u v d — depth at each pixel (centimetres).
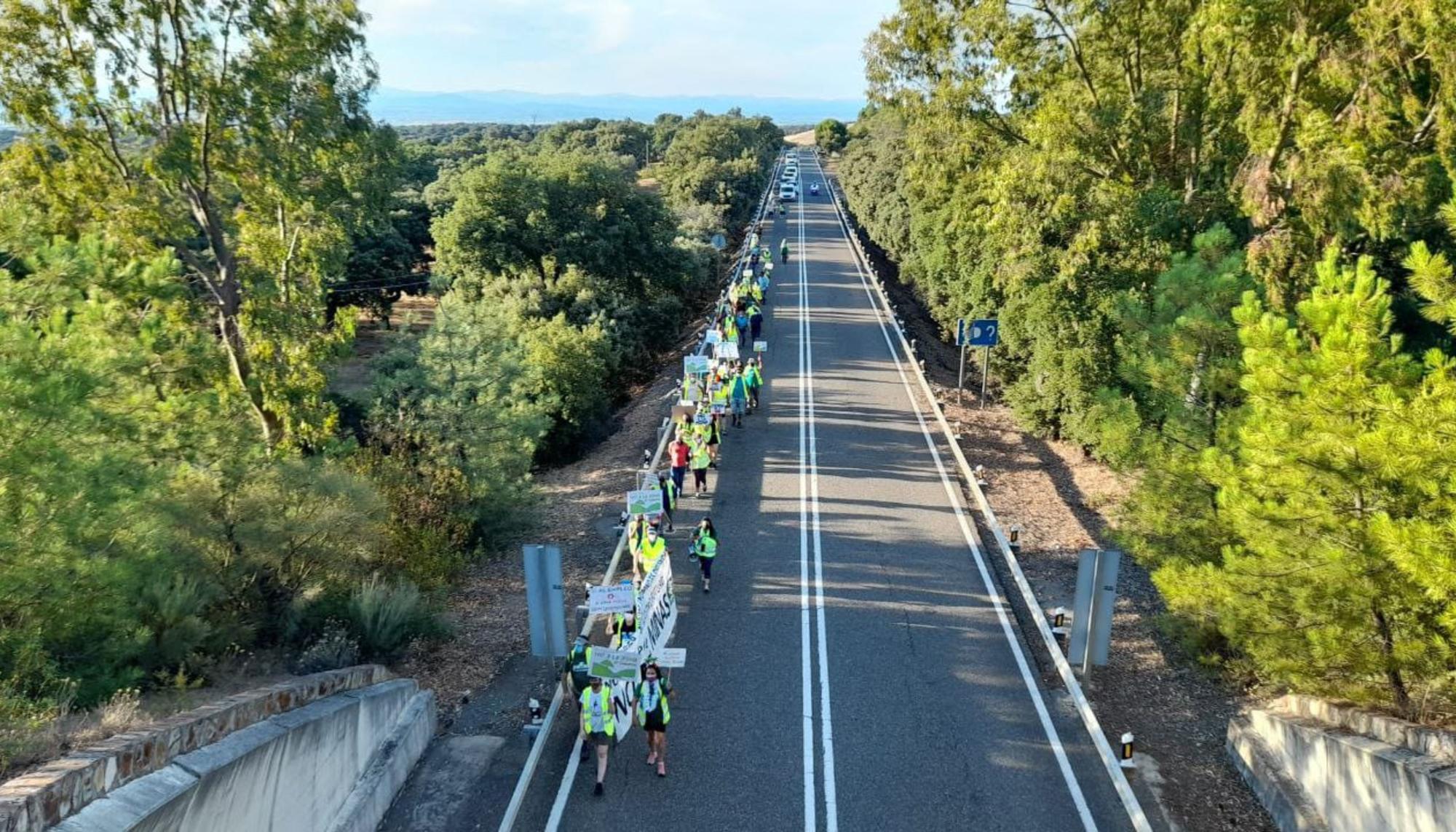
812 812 1123
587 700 1134
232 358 2292
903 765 1216
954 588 1752
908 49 2964
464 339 2330
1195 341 1497
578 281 4294
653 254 4953
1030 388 2811
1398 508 1008
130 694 1020
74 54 1989
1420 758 872
